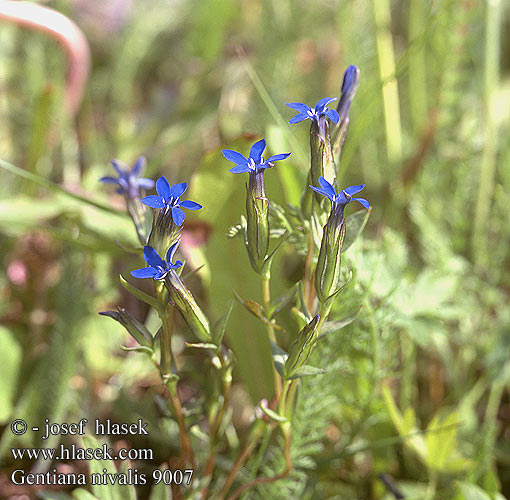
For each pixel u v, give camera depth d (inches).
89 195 13.0
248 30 20.5
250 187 9.1
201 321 9.3
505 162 13.7
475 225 13.8
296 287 9.6
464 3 14.1
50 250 14.4
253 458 11.3
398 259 12.1
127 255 12.8
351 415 11.8
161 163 16.3
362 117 11.9
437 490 11.6
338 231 9.0
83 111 17.9
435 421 11.2
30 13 14.2
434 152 15.0
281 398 9.6
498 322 12.8
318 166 9.3
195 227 11.9
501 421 12.9
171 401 9.9
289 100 17.3
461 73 14.7
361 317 11.0
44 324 13.1
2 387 12.1
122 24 21.9
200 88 18.6
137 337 9.4
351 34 16.2
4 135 16.9
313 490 11.1
